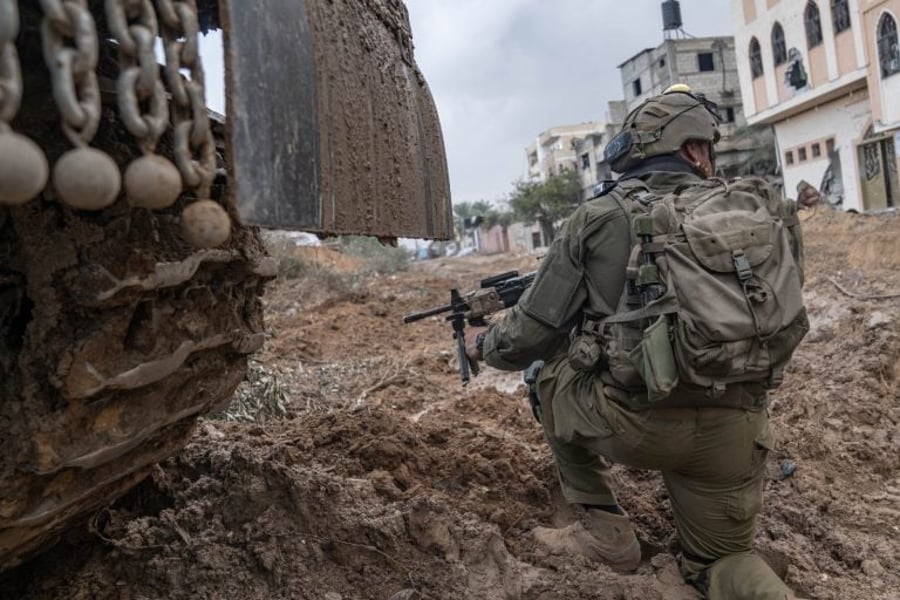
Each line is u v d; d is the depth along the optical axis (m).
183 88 1.25
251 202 1.35
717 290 2.16
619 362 2.31
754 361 2.19
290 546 2.46
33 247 1.50
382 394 5.84
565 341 2.75
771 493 3.42
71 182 1.04
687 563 2.63
